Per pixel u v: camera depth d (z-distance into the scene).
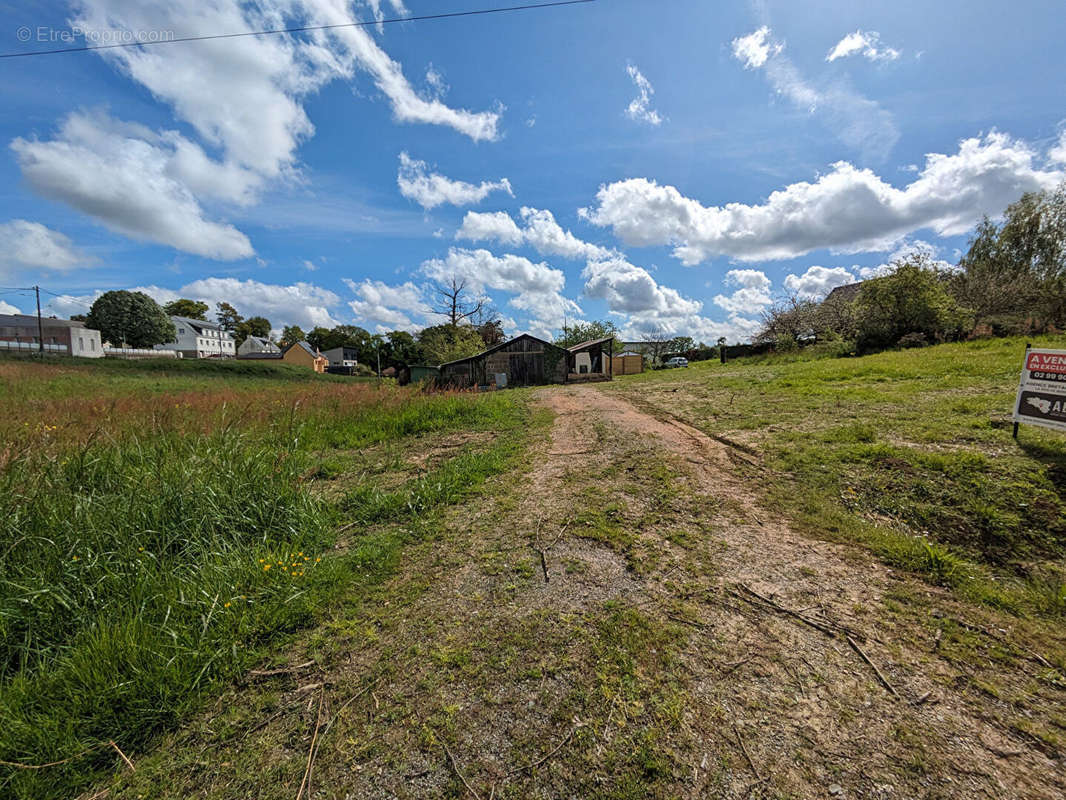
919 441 4.58
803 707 1.75
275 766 1.64
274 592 2.65
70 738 1.71
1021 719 1.65
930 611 2.30
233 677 2.10
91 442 4.69
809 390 8.77
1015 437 4.14
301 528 3.58
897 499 3.49
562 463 5.53
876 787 1.43
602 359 30.09
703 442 5.93
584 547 3.26
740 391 10.34
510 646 2.21
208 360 35.75
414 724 1.79
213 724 1.84
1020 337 13.27
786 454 4.84
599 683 1.93
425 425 8.59
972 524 3.02
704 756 1.57
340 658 2.21
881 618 2.27
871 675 1.90
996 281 17.02
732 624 2.29
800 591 2.54
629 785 1.48
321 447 7.14
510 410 10.72
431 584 2.87
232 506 3.62
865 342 17.77
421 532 3.68
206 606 2.44
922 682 1.84
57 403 9.09
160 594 2.49
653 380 18.34
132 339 50.44
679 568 2.87
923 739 1.58
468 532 3.65
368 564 3.16
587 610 2.48
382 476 5.45
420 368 26.41
